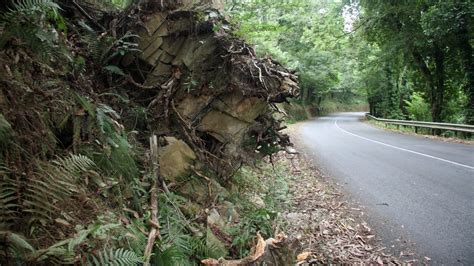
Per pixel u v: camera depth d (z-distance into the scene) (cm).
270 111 598
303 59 3095
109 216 295
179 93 530
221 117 536
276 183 748
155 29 525
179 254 306
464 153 1141
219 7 595
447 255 435
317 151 1313
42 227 238
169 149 475
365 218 573
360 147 1381
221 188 498
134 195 363
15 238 200
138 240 297
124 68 537
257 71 504
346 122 3191
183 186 455
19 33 304
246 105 531
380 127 2520
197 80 519
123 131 415
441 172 867
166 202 387
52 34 348
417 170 899
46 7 346
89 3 537
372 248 462
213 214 433
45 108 312
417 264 418
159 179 430
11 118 264
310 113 4097
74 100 353
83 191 293
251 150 592
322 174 913
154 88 525
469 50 1595
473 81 1620
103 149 356
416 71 2112
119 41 479
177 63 523
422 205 621
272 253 297
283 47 2564
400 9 1717
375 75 2786
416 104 2302
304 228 513
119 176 366
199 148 523
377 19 1881
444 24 1443
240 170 643
